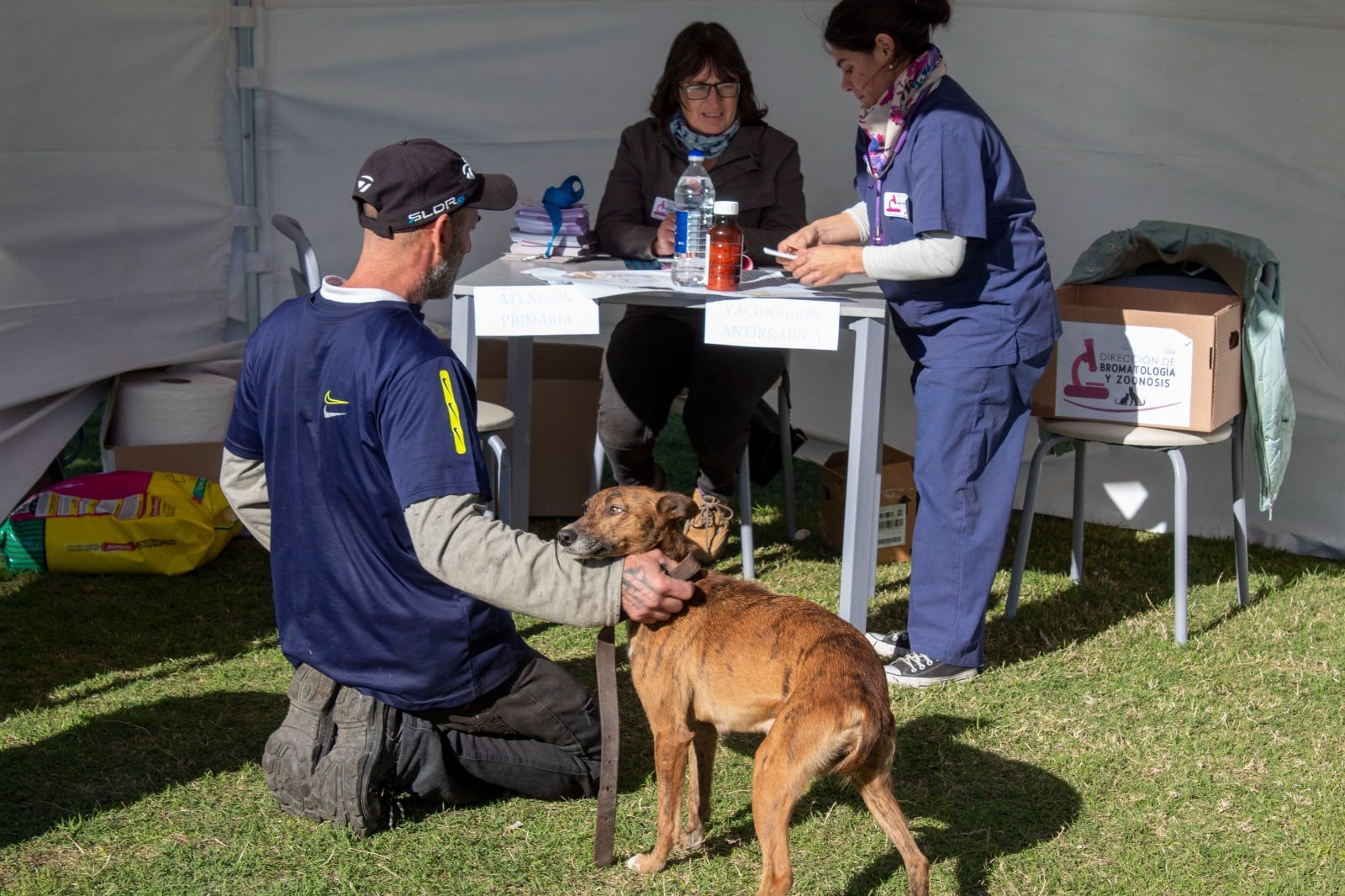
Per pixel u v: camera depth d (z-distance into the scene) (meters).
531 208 4.70
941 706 3.62
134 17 4.99
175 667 3.78
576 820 2.97
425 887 2.67
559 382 5.21
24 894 2.58
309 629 2.81
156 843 2.80
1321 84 4.98
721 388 4.43
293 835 2.84
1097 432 4.19
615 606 2.61
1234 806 3.10
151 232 5.20
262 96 5.55
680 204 4.55
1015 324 3.64
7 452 4.30
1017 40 5.35
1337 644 4.16
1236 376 4.23
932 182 3.47
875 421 3.86
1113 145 5.34
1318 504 5.19
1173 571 4.94
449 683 2.80
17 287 4.46
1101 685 3.79
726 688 2.60
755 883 2.71
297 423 2.70
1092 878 2.77
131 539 4.52
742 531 4.72
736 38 5.75
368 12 5.55
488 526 2.56
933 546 3.77
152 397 4.92
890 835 2.47
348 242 5.76
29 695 3.56
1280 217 5.14
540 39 5.72
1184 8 5.11
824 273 3.76
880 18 3.48
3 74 4.39
